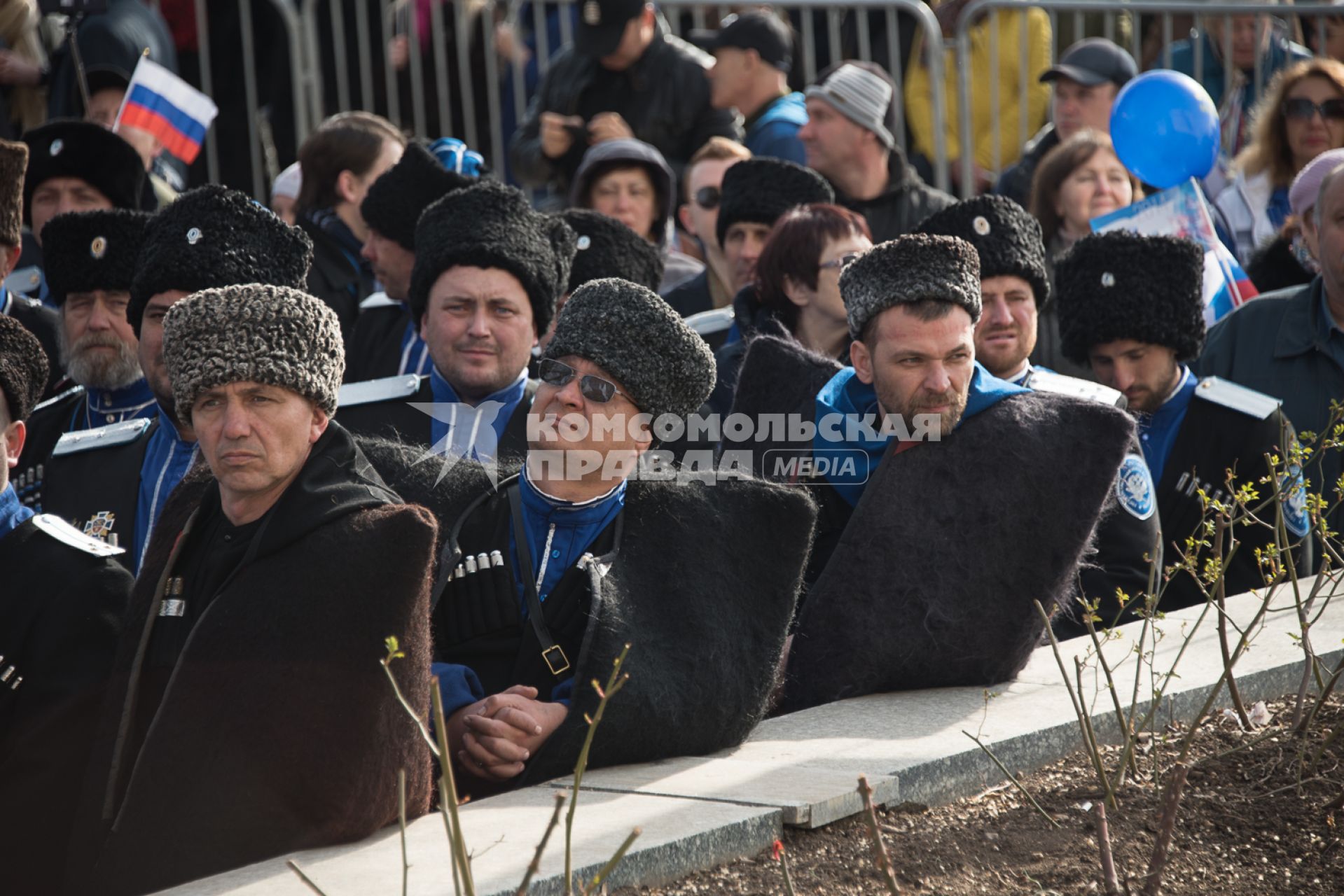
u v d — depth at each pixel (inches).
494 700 413.4
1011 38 1006.4
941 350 472.7
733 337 641.6
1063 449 480.7
